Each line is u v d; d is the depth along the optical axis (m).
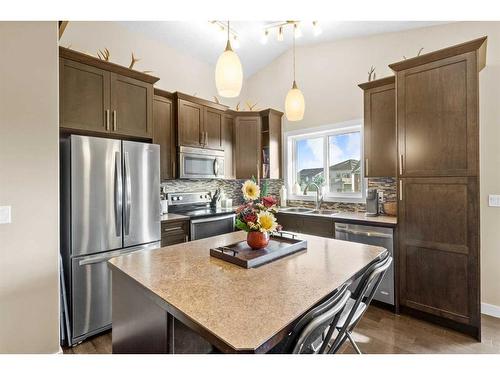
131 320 1.36
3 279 1.72
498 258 2.47
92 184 2.21
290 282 1.22
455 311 2.23
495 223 2.48
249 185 1.68
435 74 2.29
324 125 3.80
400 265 2.54
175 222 3.00
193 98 3.52
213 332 0.83
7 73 1.72
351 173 3.65
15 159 1.75
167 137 3.32
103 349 2.08
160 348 1.17
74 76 2.29
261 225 1.57
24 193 1.79
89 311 2.20
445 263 2.28
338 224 3.00
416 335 2.21
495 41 2.47
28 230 1.80
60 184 2.19
